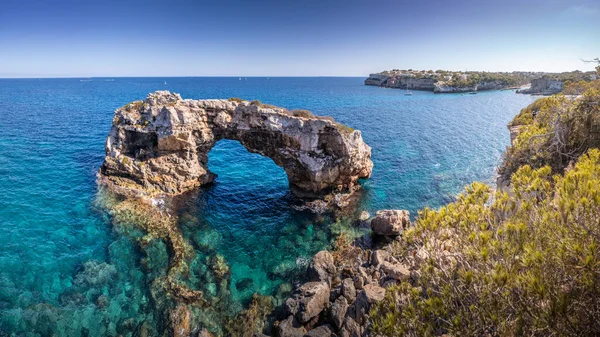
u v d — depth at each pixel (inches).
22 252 982.4
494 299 337.7
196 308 790.5
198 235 1138.7
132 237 1082.1
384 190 1576.0
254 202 1453.0
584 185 381.7
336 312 707.4
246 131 1578.5
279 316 756.6
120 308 783.1
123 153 1558.8
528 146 858.8
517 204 473.7
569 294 322.0
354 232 1181.1
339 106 4724.4
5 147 2050.9
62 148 2097.7
